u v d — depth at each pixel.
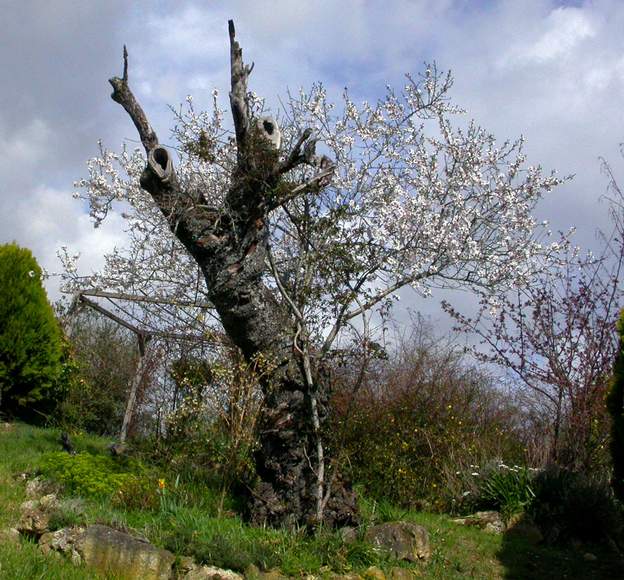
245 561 6.39
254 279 8.12
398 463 10.61
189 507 7.90
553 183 11.00
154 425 13.41
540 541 8.96
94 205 11.18
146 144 8.18
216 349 10.60
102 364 16.56
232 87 8.12
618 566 8.29
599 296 11.59
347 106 10.94
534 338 11.63
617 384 8.68
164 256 11.91
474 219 10.65
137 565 6.13
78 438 11.52
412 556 7.47
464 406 12.76
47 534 6.54
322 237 8.60
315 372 8.05
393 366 13.38
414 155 10.82
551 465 10.22
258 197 8.05
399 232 10.02
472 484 10.20
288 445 7.79
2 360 12.95
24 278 13.29
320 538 7.22
